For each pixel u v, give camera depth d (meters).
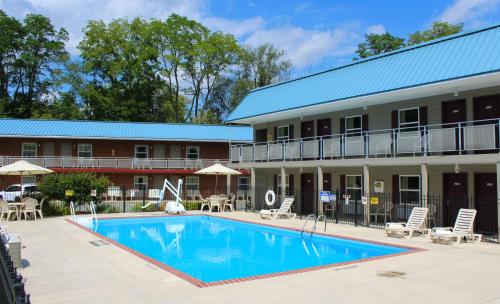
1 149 40.22
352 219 24.03
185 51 64.50
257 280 10.22
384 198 22.22
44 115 59.94
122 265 12.12
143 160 41.97
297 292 9.12
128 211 30.17
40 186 27.09
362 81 22.25
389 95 20.61
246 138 44.47
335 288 9.45
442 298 8.71
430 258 12.86
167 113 66.88
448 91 19.47
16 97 61.78
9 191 36.66
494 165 18.59
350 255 15.13
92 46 61.59
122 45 61.38
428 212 19.36
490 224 18.75
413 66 19.97
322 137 26.84
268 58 68.62
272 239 18.95
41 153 41.09
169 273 11.11
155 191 39.25
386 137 21.08
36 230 19.67
